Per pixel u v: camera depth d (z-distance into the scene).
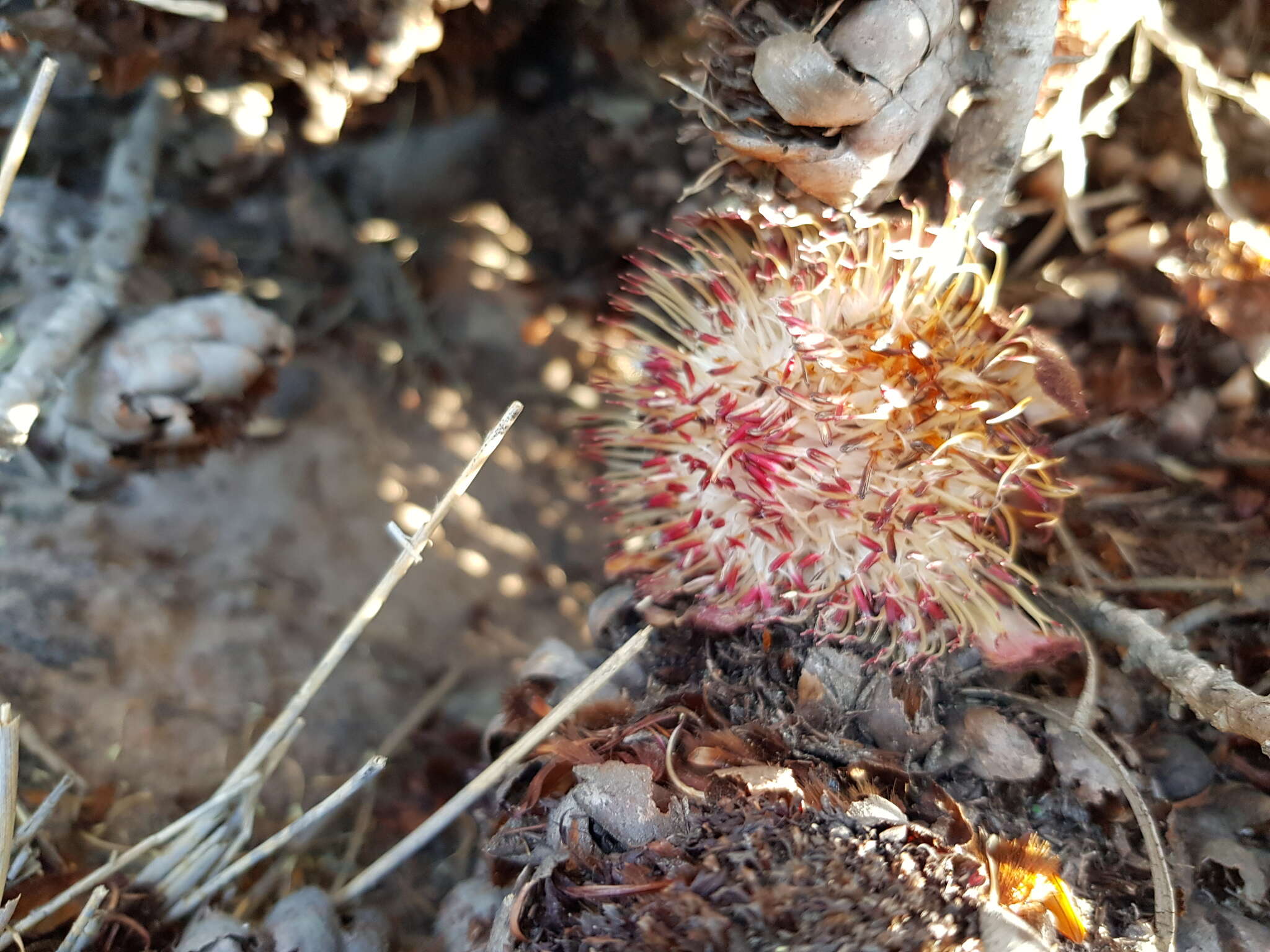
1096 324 0.12
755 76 0.09
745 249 0.11
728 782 0.08
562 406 0.16
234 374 0.12
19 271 0.12
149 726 0.12
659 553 0.11
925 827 0.08
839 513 0.10
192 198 0.14
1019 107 0.10
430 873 0.12
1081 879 0.09
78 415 0.12
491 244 0.16
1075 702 0.10
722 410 0.10
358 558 0.14
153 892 0.10
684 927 0.07
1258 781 0.10
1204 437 0.11
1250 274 0.11
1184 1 0.12
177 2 0.11
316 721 0.13
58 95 0.13
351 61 0.12
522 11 0.14
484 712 0.13
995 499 0.09
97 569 0.13
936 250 0.10
